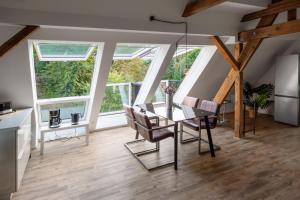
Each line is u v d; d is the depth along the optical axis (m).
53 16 2.70
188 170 3.14
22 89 3.59
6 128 2.41
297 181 2.78
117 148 4.02
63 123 4.26
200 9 3.12
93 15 2.90
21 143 2.72
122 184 2.80
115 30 3.15
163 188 2.70
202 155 3.64
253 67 5.94
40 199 2.51
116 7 2.97
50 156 3.69
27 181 2.89
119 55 4.54
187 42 4.24
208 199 2.46
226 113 6.66
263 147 3.94
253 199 2.44
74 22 2.81
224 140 4.34
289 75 5.21
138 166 3.29
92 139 4.54
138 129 3.50
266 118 6.04
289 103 5.28
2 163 2.43
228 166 3.24
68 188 2.72
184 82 5.65
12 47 2.63
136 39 3.72
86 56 4.18
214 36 4.10
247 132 4.85
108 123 5.36
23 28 2.66
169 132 3.35
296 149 3.82
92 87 4.44
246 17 4.07
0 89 3.44
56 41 3.30
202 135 4.65
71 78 4.54
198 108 4.13
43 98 4.44
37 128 4.29
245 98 5.84
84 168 3.25
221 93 4.88
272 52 5.73
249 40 4.06
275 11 3.57
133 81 5.30
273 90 6.13
